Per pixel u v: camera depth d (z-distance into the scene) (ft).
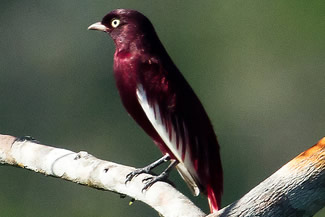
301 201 19.52
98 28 29.99
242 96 58.29
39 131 53.06
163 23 57.93
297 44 59.98
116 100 53.06
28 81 54.08
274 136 57.36
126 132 52.19
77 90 53.83
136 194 24.63
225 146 56.29
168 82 28.99
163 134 28.94
